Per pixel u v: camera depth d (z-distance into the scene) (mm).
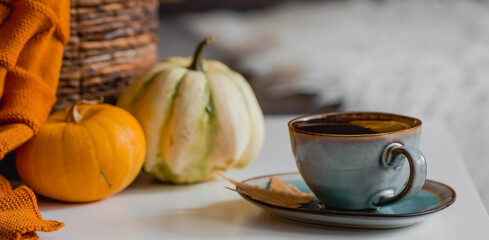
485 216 703
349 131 694
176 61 826
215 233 674
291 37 1991
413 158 644
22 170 737
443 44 1878
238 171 840
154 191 783
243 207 733
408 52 1789
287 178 761
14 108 725
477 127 1463
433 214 661
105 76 831
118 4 824
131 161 741
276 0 2357
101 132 730
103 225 693
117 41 832
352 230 674
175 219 705
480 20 2041
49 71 757
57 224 654
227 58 2025
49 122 750
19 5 742
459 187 781
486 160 1423
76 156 722
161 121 774
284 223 693
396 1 2225
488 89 1521
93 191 734
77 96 816
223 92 784
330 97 1579
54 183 727
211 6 2389
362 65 1674
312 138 665
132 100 796
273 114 1646
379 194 669
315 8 2264
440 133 1001
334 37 1970
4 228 638
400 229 676
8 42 729
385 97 1535
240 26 2201
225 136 780
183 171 787
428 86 1546
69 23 784
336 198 679
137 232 677
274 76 1717
